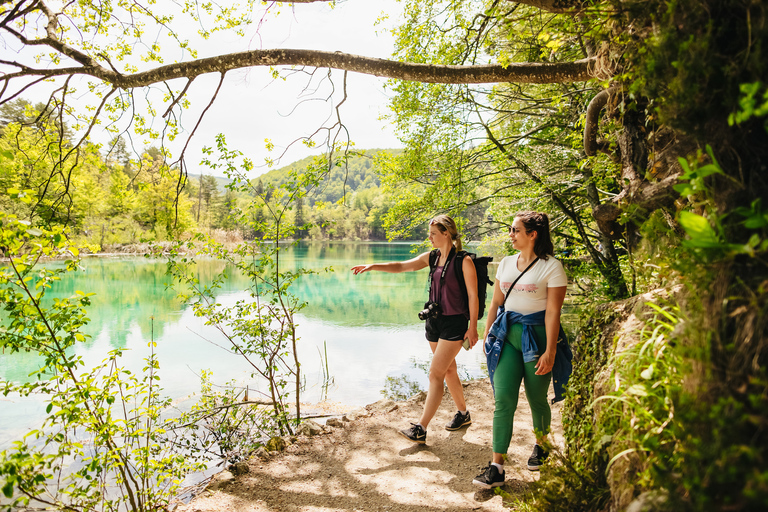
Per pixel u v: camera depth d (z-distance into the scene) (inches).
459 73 134.3
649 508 39.9
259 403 187.6
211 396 204.2
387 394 254.7
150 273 1074.7
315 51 143.9
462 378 275.4
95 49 199.8
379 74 141.9
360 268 150.0
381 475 120.2
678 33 47.0
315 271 166.7
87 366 314.2
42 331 102.9
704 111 42.7
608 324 80.7
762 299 33.7
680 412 39.9
